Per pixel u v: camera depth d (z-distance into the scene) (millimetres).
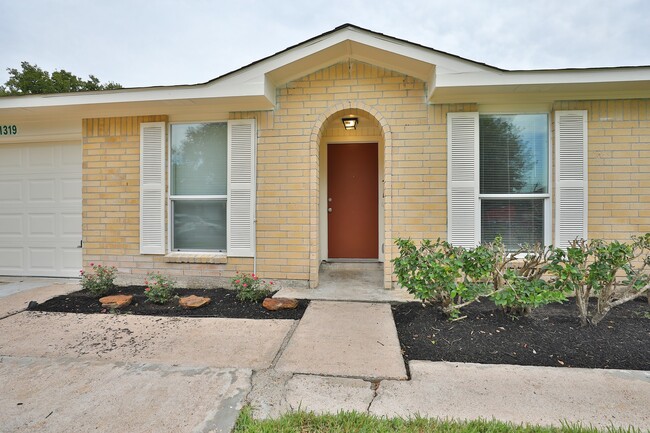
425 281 3080
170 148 5039
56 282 5176
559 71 3920
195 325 3369
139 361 2576
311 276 4645
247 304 4066
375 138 5957
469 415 1889
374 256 6047
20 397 2084
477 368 2441
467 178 4457
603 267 2938
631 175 4258
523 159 4547
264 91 4340
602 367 2453
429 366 2482
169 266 4934
